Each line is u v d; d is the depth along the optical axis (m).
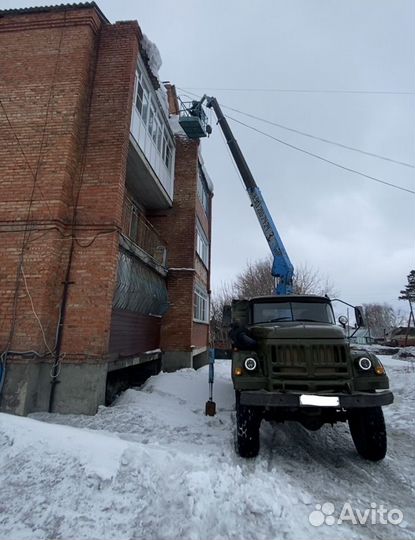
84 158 7.59
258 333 5.01
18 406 5.99
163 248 12.14
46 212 6.89
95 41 8.36
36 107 7.55
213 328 26.45
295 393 4.15
